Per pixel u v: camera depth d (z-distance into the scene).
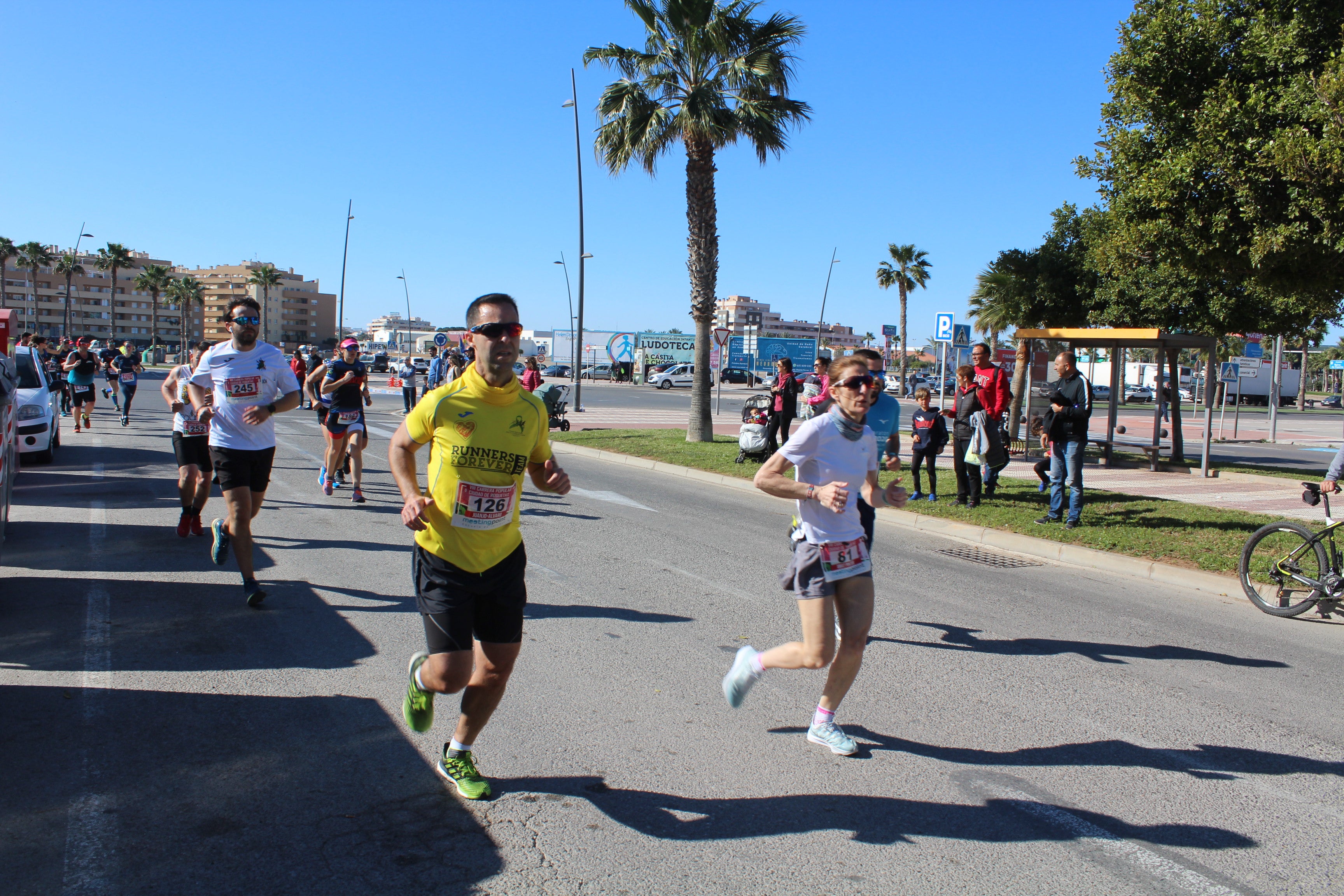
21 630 5.40
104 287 148.88
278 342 164.62
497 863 3.05
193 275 163.62
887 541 9.59
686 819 3.40
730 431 23.73
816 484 4.01
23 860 2.98
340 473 12.31
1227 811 3.63
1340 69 7.50
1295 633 6.52
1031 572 8.36
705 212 18.25
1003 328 23.05
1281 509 11.80
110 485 11.29
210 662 4.95
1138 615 6.86
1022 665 5.45
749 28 17.39
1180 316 16.84
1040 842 3.33
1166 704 4.86
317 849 3.11
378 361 69.38
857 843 3.27
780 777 3.79
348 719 4.24
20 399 12.97
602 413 31.17
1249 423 41.34
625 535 9.11
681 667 5.13
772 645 5.58
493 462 3.25
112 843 3.11
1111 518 10.19
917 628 6.19
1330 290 8.91
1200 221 8.68
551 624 5.87
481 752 3.94
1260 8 8.70
